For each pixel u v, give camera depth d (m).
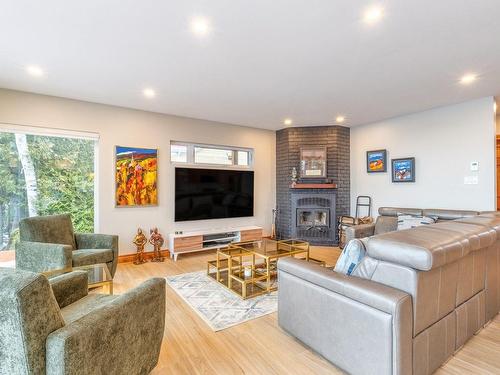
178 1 1.79
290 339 2.05
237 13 1.92
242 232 4.89
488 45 2.36
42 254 2.56
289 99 3.80
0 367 1.01
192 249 4.38
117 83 3.21
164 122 4.50
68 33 2.16
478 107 3.78
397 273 1.48
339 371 1.69
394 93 3.56
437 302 1.58
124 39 2.26
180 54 2.52
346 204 5.43
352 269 1.72
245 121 5.04
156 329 1.55
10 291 0.95
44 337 1.02
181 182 4.57
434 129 4.23
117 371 1.25
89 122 3.88
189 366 1.74
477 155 3.79
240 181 5.23
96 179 3.97
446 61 2.67
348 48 2.42
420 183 4.41
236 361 1.79
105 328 1.17
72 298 1.76
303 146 5.41
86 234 3.24
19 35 2.18
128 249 4.18
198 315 2.42
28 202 3.64
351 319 1.54
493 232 1.97
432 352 1.57
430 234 1.66
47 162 3.75
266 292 2.89
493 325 2.22
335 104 4.02
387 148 4.88
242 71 2.89
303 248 3.35
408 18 1.98
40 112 3.55
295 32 2.17
